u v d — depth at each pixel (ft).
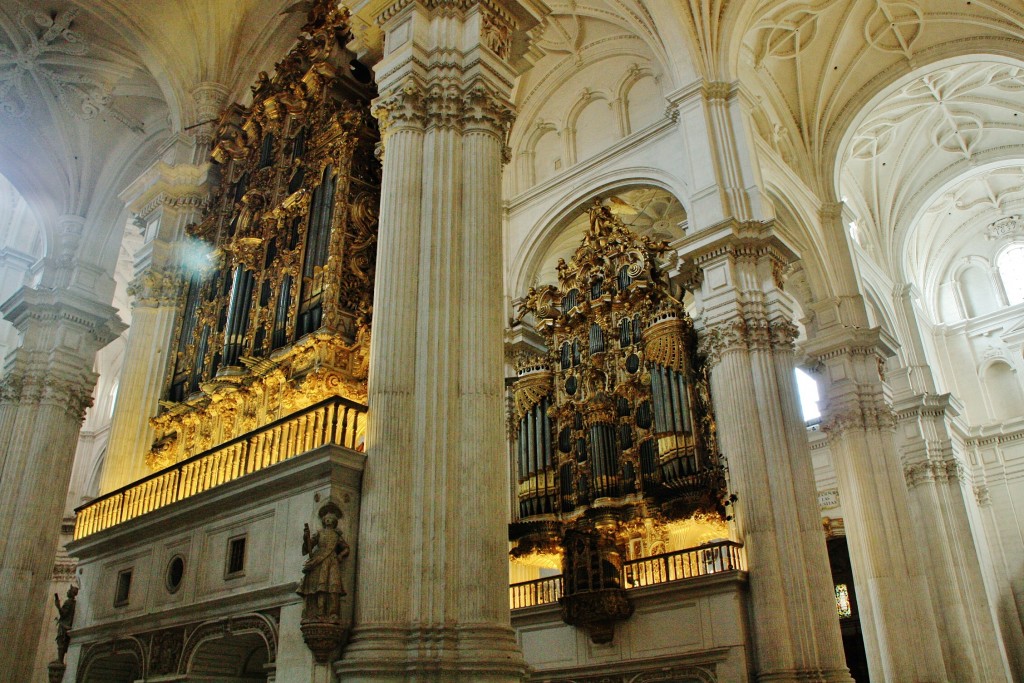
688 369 46.70
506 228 59.06
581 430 49.96
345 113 39.32
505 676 21.80
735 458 41.60
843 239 62.34
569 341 53.62
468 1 31.24
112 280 52.31
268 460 29.55
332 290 34.27
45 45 48.29
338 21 43.06
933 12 60.70
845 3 60.39
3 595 40.70
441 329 26.08
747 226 45.55
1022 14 57.16
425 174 28.45
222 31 49.32
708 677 38.47
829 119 65.92
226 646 28.19
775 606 37.99
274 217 39.81
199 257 43.37
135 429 40.29
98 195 53.52
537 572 51.57
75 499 86.84
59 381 46.98
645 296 51.29
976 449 76.28
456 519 23.98
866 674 61.62
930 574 60.34
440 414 24.99
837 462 56.39
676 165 50.85
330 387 32.83
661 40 52.95
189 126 47.88
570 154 58.85
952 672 56.13
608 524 45.65
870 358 58.13
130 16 46.98
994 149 75.87
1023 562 70.49
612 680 41.73
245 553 27.30
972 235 86.94
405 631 22.41
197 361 39.47
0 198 80.79
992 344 81.71
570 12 57.31
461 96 29.60
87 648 33.09
